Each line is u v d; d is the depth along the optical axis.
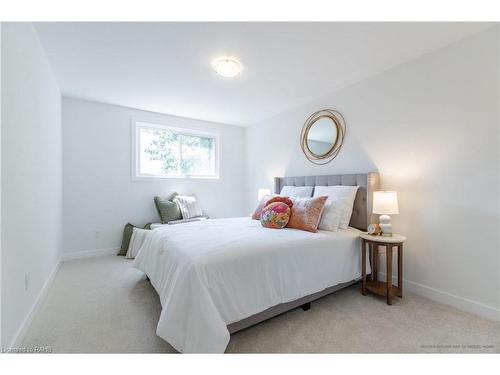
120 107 3.49
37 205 1.85
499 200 1.71
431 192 2.07
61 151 3.00
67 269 2.77
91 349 1.40
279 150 3.88
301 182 3.29
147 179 3.74
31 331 1.57
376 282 2.30
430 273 2.08
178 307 1.32
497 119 1.72
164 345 1.44
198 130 4.22
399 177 2.31
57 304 1.95
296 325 1.67
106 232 3.40
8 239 1.27
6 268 1.24
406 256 2.25
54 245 2.56
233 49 2.01
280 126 3.85
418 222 2.16
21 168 1.49
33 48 1.74
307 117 3.34
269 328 1.63
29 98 1.66
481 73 1.78
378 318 1.75
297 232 2.17
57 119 2.72
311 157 3.28
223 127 4.52
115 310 1.86
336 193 2.59
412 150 2.20
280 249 1.73
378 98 2.47
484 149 1.78
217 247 1.61
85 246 3.25
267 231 2.19
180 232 2.15
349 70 2.40
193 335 1.24
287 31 1.77
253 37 1.85
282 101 3.29
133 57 2.15
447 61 1.97
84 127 3.23
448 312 1.84
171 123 3.95
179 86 2.79
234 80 2.63
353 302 2.02
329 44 1.94
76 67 2.33
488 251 1.76
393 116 2.35
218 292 1.39
